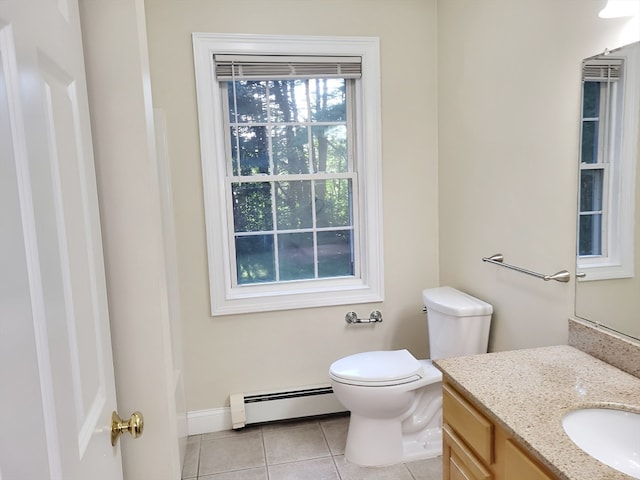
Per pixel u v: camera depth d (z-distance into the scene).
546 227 1.75
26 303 0.57
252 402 2.57
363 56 2.53
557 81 1.65
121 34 1.00
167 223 2.24
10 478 0.51
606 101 1.43
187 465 2.28
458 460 1.44
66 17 0.80
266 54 2.43
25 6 0.61
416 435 2.29
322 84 2.62
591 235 1.52
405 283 2.73
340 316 2.68
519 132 1.88
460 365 1.48
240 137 2.57
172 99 2.37
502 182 2.03
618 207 1.41
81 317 0.79
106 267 1.04
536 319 1.84
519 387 1.31
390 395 2.06
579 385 1.31
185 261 2.47
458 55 2.36
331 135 2.67
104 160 1.02
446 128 2.55
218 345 2.56
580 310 1.60
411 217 2.69
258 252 2.66
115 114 1.01
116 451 0.96
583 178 1.55
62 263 0.71
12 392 0.52
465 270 2.41
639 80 1.31
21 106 0.58
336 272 2.75
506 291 2.04
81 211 0.83
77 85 0.85
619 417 1.18
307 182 2.67
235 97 2.53
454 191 2.49
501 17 1.97
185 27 2.34
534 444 1.02
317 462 2.27
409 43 2.58
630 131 1.34
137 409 1.09
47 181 0.66
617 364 1.43
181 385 2.33
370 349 2.73
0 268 0.50
